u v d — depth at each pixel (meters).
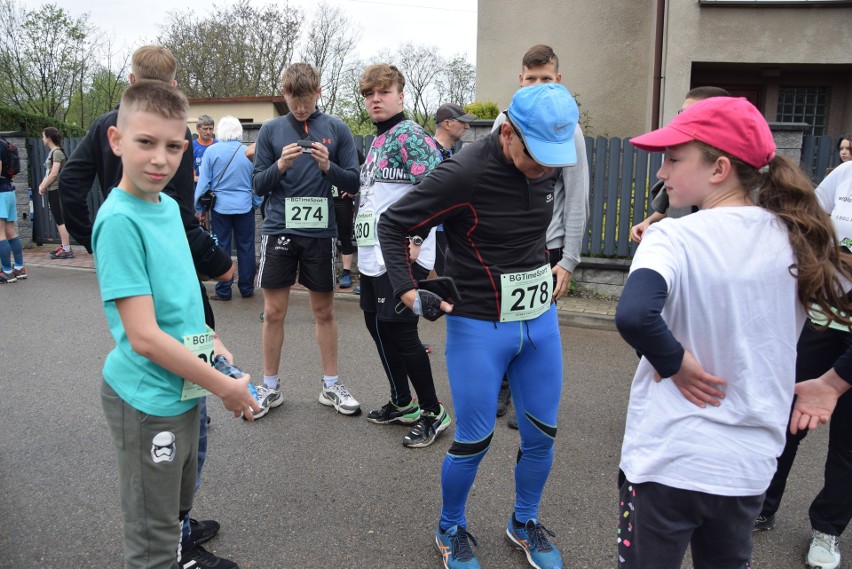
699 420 1.56
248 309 6.94
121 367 1.92
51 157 9.62
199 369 1.87
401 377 3.90
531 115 2.10
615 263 7.14
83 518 2.90
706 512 1.58
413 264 3.61
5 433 3.79
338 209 7.50
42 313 6.62
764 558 2.69
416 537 2.80
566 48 11.17
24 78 25.55
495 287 2.38
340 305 7.14
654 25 10.08
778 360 1.54
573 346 5.76
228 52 26.91
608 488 3.24
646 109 10.77
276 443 3.70
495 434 3.87
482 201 2.31
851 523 2.97
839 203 2.66
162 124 1.80
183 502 2.20
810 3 9.13
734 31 9.30
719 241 1.52
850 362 1.80
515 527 2.69
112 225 1.79
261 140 4.06
